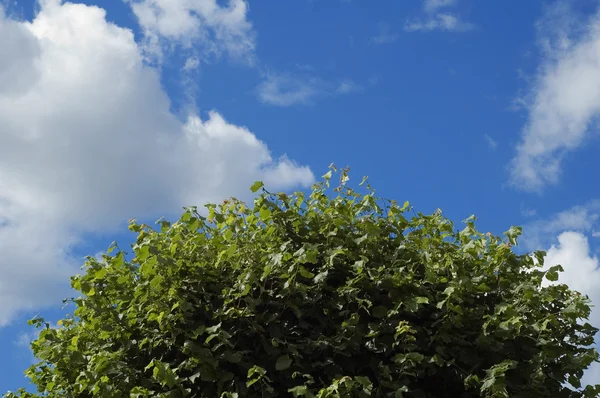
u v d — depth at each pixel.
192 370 4.51
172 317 4.49
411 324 4.76
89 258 5.20
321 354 4.61
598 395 4.85
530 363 4.73
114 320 4.94
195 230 5.01
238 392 4.36
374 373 4.65
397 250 5.12
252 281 4.48
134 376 4.70
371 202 5.43
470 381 4.46
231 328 4.58
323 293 4.92
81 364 5.05
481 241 5.41
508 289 5.09
